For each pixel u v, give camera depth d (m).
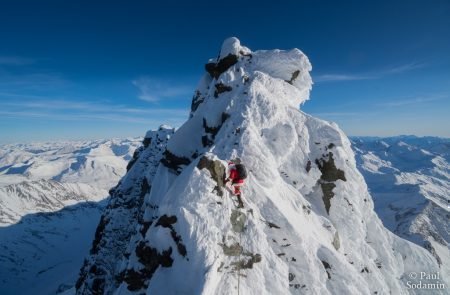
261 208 24.20
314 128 34.59
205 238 20.14
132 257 24.36
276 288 20.31
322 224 29.73
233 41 42.09
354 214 32.09
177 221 21.19
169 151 39.28
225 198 22.36
